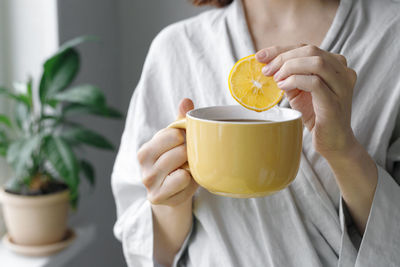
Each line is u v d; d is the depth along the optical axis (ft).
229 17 2.17
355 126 2.00
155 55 2.26
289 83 1.46
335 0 2.15
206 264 2.04
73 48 3.53
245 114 1.68
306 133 1.98
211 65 2.13
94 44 3.98
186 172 1.73
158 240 2.13
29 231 3.28
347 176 1.81
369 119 2.00
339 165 1.75
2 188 3.39
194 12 4.08
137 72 4.42
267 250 1.98
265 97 1.52
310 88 1.44
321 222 1.98
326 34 2.09
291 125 1.36
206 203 2.04
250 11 2.18
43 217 3.27
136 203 2.23
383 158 2.01
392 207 1.87
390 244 1.88
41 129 3.38
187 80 2.17
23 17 3.49
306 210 1.99
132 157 2.24
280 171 1.37
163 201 1.82
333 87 1.47
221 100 2.07
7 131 3.61
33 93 3.54
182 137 1.73
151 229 2.06
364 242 1.89
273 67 1.48
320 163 1.98
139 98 2.27
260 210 1.99
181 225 2.06
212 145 1.37
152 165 1.77
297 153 1.41
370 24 2.04
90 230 3.84
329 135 1.57
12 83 3.59
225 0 2.34
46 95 3.31
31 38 3.50
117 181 2.27
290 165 1.40
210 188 1.45
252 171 1.35
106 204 4.44
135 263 2.17
